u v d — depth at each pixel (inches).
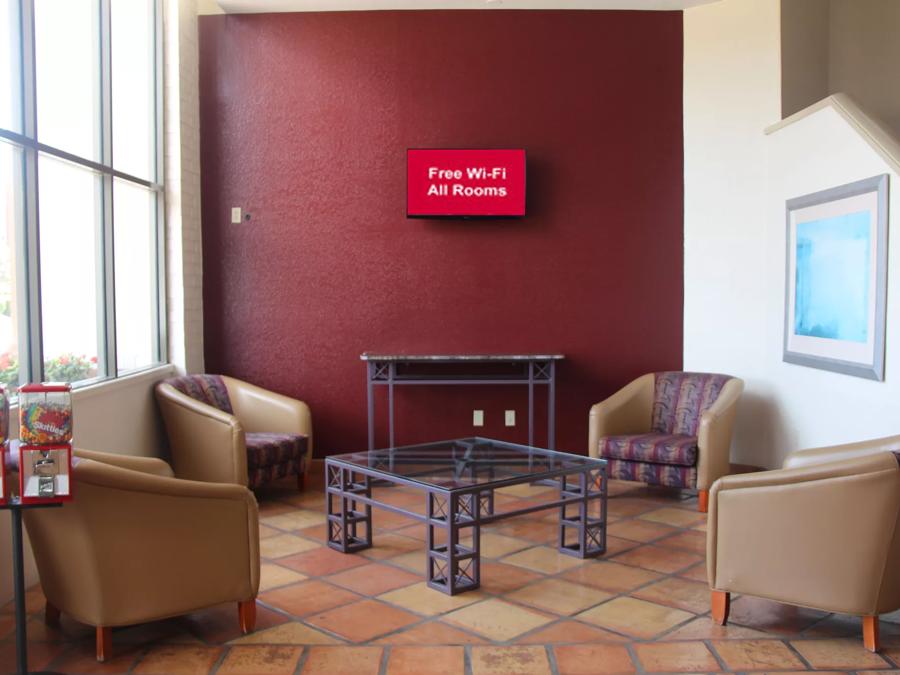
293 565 158.4
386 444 240.2
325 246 237.9
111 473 110.8
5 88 141.3
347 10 234.7
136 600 114.9
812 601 119.6
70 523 111.5
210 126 236.2
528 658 116.2
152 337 216.7
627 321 239.3
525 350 239.1
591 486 226.2
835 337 182.9
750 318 227.8
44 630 126.4
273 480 212.4
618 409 217.9
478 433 240.7
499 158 232.5
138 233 206.2
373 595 141.8
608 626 127.8
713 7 230.7
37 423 101.3
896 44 242.5
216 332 238.7
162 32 218.5
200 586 119.9
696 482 195.5
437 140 236.8
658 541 173.5
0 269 138.9
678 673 111.3
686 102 235.3
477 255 237.9
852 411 177.2
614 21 236.1
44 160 155.5
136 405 197.3
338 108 236.2
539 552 166.2
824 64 241.6
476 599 139.7
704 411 214.4
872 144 166.6
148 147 213.5
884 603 116.6
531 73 236.5
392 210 237.1
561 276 238.7
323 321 238.7
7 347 140.9
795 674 111.0
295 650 119.1
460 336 239.0
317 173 237.0
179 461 201.0
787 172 210.8
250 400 223.5
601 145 237.6
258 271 238.1
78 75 170.7
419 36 235.8
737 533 125.1
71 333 167.6
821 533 118.1
